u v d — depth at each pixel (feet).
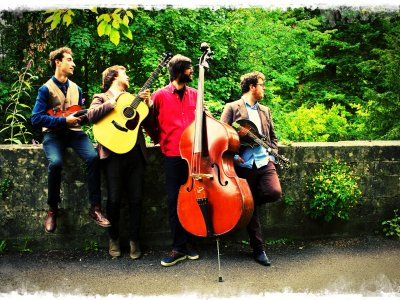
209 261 13.99
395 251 15.01
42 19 26.09
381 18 42.96
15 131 24.97
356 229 16.38
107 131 13.23
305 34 35.94
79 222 14.71
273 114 31.07
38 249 14.67
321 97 44.01
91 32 26.99
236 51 31.65
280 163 13.94
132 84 28.94
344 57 44.55
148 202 14.97
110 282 12.50
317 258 14.33
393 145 16.46
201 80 12.94
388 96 31.17
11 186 14.51
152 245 15.10
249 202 12.31
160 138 13.70
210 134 12.68
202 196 12.34
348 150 16.06
